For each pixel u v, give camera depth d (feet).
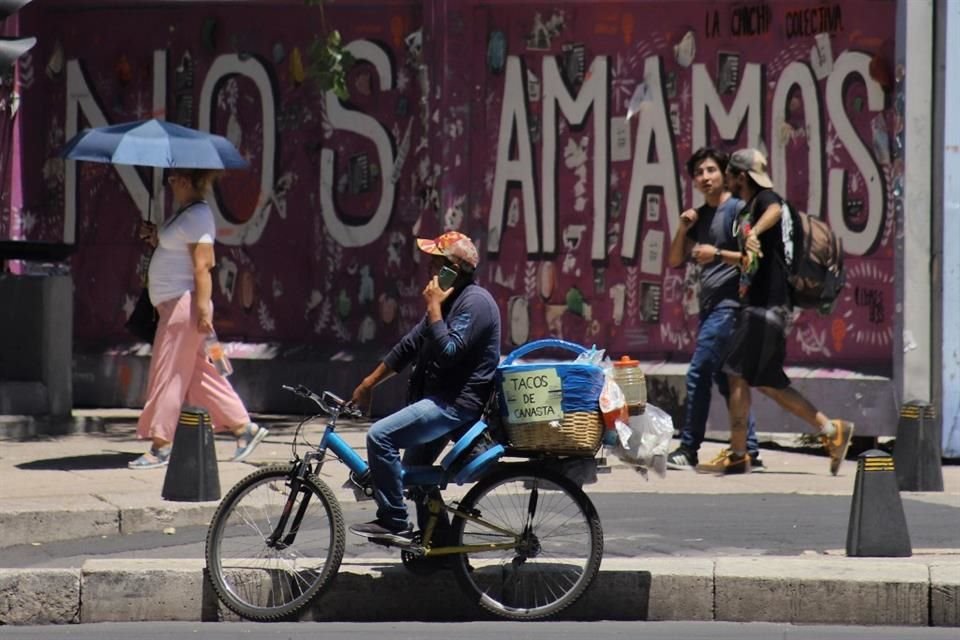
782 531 105.09
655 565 91.35
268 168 165.99
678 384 150.41
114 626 88.99
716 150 131.23
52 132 171.12
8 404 144.56
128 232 169.48
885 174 142.82
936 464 121.49
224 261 168.25
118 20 169.27
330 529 87.71
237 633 86.02
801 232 124.98
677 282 152.25
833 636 85.35
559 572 88.58
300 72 164.25
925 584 88.12
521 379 86.43
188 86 167.84
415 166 159.84
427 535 87.92
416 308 159.74
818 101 146.20
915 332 136.87
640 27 153.07
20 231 168.96
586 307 155.84
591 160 155.12
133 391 167.63
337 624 88.79
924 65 136.05
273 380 163.73
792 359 147.84
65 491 113.19
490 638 84.02
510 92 156.46
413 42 159.33
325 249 164.25
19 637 86.02
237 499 88.94
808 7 146.20
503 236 157.48
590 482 88.48
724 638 84.58
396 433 87.15
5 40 118.32
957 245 135.44
